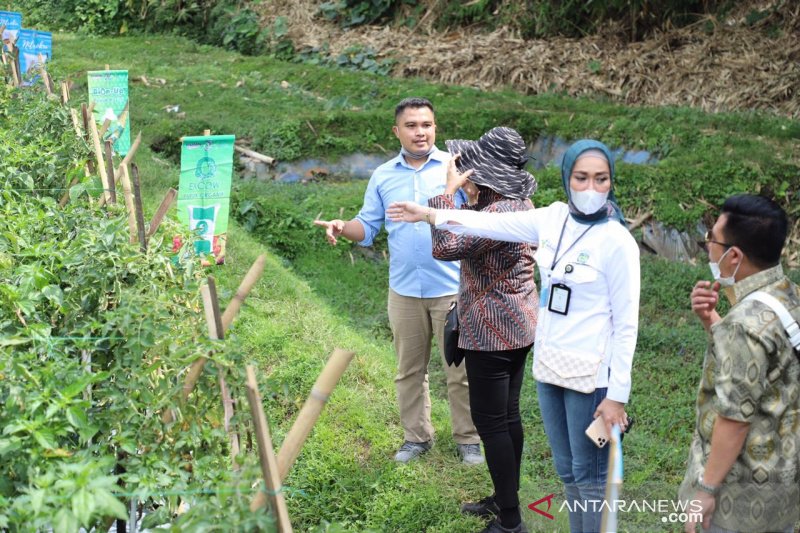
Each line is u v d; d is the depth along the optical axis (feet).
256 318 20.12
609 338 10.74
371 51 45.42
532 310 12.68
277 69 43.65
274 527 8.29
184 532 8.18
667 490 16.31
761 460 9.12
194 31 50.49
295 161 33.68
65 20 52.54
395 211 12.31
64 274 11.80
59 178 17.22
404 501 14.34
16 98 22.98
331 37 47.52
